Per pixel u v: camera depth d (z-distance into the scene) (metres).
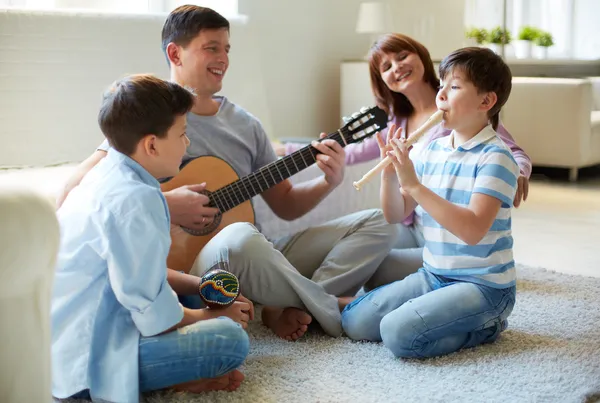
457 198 1.95
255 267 1.96
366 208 3.04
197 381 1.71
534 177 4.98
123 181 1.64
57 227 1.35
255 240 1.96
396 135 1.91
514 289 1.98
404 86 2.41
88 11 2.81
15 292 1.33
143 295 1.59
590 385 1.76
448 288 1.93
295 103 4.47
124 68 2.88
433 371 1.84
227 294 1.76
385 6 4.66
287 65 4.38
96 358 1.62
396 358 1.92
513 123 4.92
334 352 1.96
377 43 2.45
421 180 2.06
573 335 2.10
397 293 2.01
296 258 2.28
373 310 2.01
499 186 1.87
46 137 2.69
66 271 1.65
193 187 2.08
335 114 4.75
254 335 2.09
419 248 2.33
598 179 4.97
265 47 4.23
